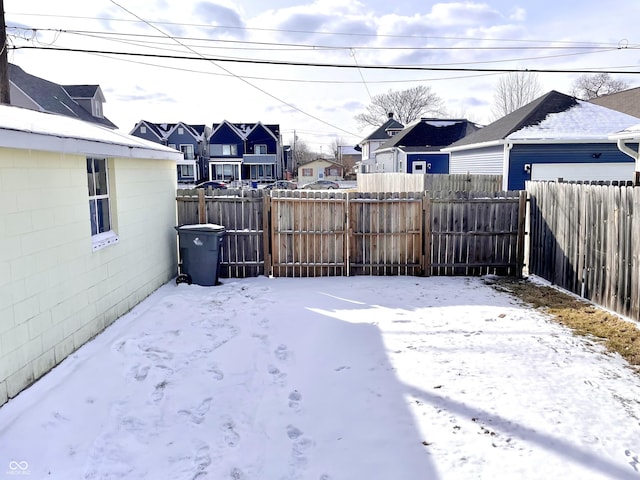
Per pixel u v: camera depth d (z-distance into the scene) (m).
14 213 3.40
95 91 28.23
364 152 44.84
